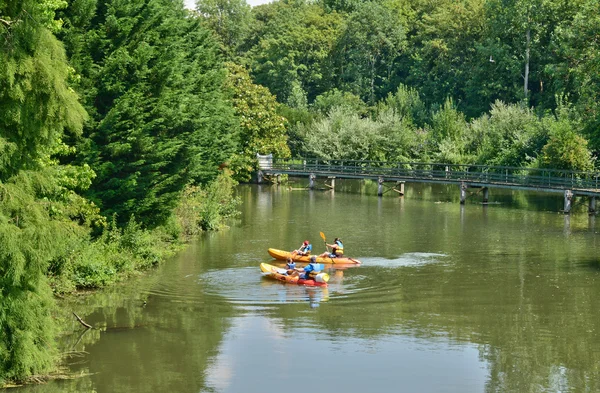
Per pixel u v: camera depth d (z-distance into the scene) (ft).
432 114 305.73
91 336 71.72
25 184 51.98
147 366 63.72
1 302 51.47
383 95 374.63
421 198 211.00
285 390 58.80
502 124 253.24
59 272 87.25
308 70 375.45
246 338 71.56
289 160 275.80
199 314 79.61
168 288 90.99
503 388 59.52
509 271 103.35
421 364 64.95
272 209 178.09
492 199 209.46
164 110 107.04
